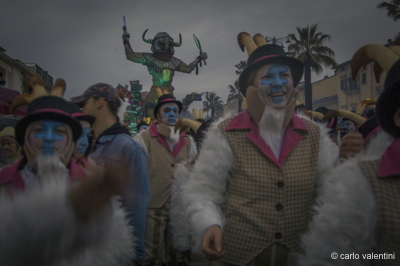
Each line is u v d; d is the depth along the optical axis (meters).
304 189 1.56
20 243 0.85
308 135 1.65
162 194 3.31
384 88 1.20
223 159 1.60
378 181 1.06
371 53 1.29
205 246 1.41
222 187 1.64
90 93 1.97
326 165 1.62
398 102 1.11
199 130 3.17
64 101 1.36
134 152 1.87
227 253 1.59
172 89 22.97
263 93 1.62
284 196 1.54
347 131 3.59
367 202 1.05
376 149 1.30
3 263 0.85
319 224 1.18
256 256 1.53
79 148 1.81
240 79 1.80
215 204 1.62
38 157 1.20
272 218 1.53
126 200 1.64
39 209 0.88
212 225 1.46
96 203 0.92
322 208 1.21
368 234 1.04
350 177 1.13
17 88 20.97
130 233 1.55
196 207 1.56
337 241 1.10
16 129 1.27
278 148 1.63
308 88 20.25
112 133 1.92
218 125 1.72
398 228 0.98
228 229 1.59
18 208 0.88
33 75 1.50
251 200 1.56
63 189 0.95
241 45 1.93
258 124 1.62
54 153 1.25
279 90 1.60
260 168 1.57
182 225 2.18
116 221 1.30
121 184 0.95
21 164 1.27
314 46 19.89
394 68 1.13
